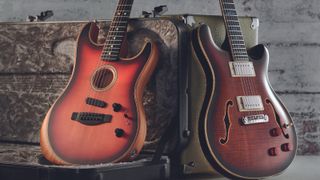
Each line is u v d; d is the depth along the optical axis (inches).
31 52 85.7
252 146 74.0
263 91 76.8
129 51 78.4
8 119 87.4
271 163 75.2
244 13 104.7
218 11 104.3
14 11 105.7
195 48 74.8
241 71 75.5
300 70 104.5
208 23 78.1
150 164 71.5
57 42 84.0
